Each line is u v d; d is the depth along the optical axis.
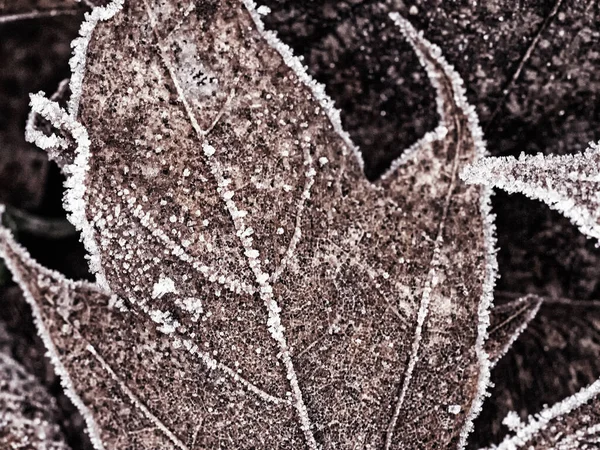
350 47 0.17
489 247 0.15
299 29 0.16
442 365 0.15
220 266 0.15
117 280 0.15
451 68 0.15
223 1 0.15
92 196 0.15
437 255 0.15
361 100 0.17
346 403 0.15
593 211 0.15
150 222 0.15
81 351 0.15
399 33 0.16
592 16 0.16
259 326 0.15
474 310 0.15
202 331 0.15
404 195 0.15
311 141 0.15
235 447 0.15
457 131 0.15
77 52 0.15
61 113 0.14
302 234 0.15
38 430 0.17
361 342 0.15
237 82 0.15
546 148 0.17
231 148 0.15
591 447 0.15
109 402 0.15
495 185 0.15
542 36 0.16
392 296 0.15
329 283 0.15
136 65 0.15
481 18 0.16
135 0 0.15
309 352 0.15
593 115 0.16
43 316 0.15
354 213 0.15
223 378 0.15
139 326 0.15
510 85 0.16
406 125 0.17
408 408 0.15
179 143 0.15
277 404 0.15
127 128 0.15
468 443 0.16
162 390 0.15
